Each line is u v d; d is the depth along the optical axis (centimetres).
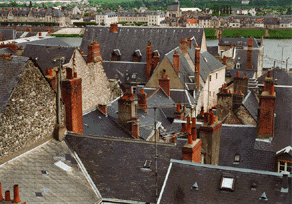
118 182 2927
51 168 2909
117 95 6756
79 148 3262
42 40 11900
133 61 11038
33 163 2888
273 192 2555
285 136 3925
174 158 3084
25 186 2594
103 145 3275
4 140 2809
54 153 3116
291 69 11156
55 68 5272
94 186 2900
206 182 2722
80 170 3011
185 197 2639
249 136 4091
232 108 5406
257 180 2659
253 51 13600
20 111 2945
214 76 10356
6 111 2820
